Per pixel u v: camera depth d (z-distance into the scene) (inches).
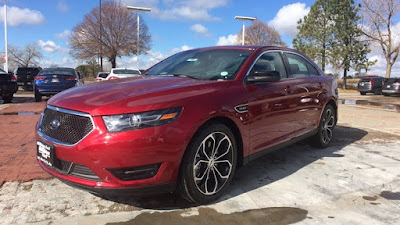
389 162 186.4
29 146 204.2
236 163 138.6
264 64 161.2
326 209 124.8
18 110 386.6
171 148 110.0
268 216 118.0
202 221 113.5
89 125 107.3
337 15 1245.7
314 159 190.5
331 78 222.4
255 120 142.6
